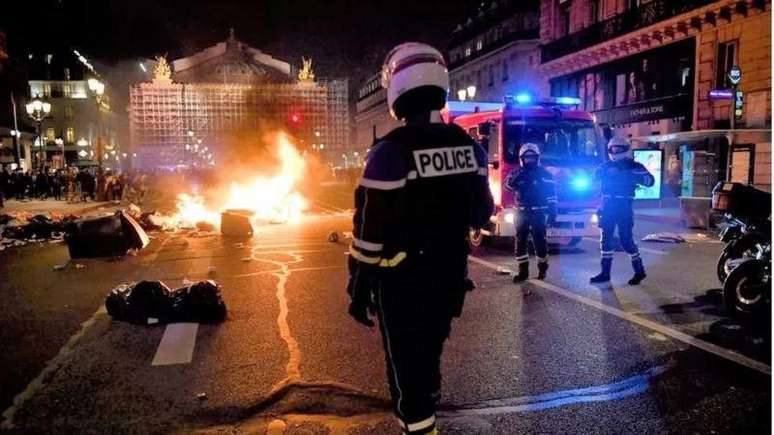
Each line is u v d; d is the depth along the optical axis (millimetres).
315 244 12414
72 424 3775
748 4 21109
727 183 6879
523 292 7406
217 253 11227
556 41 34375
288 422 3766
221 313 6184
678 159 21844
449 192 2611
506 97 10961
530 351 5109
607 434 3578
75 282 8570
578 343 5320
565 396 4141
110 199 30688
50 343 5512
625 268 9078
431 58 2684
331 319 6242
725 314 6262
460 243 2703
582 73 32562
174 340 5508
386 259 2582
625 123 28547
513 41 46219
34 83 80875
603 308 6562
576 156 10734
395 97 2693
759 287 5645
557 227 10422
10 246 12969
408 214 2541
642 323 5938
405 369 2646
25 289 8125
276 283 8227
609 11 29875
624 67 29047
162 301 6148
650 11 26297
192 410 3961
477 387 4320
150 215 15352
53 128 81688
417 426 2662
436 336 2672
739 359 4848
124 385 4414
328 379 4473
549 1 35688
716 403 4000
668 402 4027
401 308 2598
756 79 21156
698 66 23891
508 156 10438
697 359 4855
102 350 5254
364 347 5262
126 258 10711
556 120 10719
